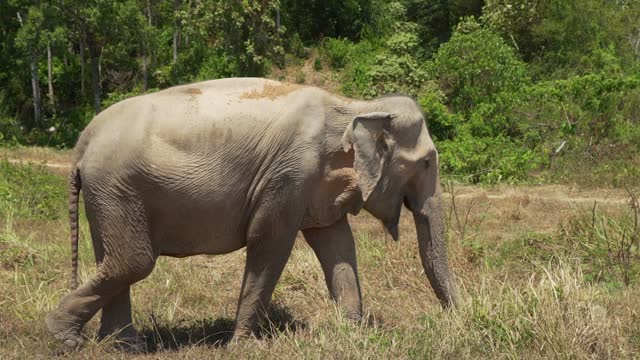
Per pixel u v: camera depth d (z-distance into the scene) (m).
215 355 7.62
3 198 18.58
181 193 7.70
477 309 8.17
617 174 24.06
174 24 48.75
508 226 15.84
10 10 49.41
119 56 48.62
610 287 10.23
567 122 29.20
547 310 7.68
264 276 8.13
